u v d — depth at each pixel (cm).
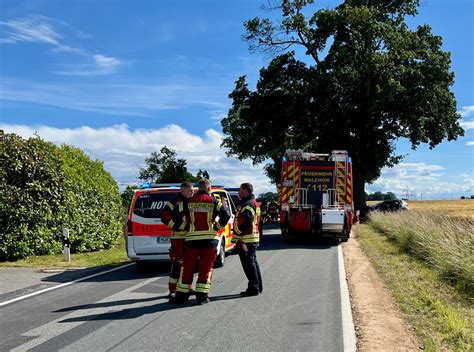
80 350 596
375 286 995
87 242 1681
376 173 3788
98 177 1883
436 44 3691
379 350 598
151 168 3578
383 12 3650
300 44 3819
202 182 862
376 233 2288
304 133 3844
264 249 1684
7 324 718
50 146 1627
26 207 1439
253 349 595
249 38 3781
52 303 854
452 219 1741
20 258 1438
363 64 3431
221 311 782
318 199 1988
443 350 598
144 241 1182
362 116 3575
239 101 3841
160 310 793
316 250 1652
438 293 937
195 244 840
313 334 656
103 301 866
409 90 3484
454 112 3606
